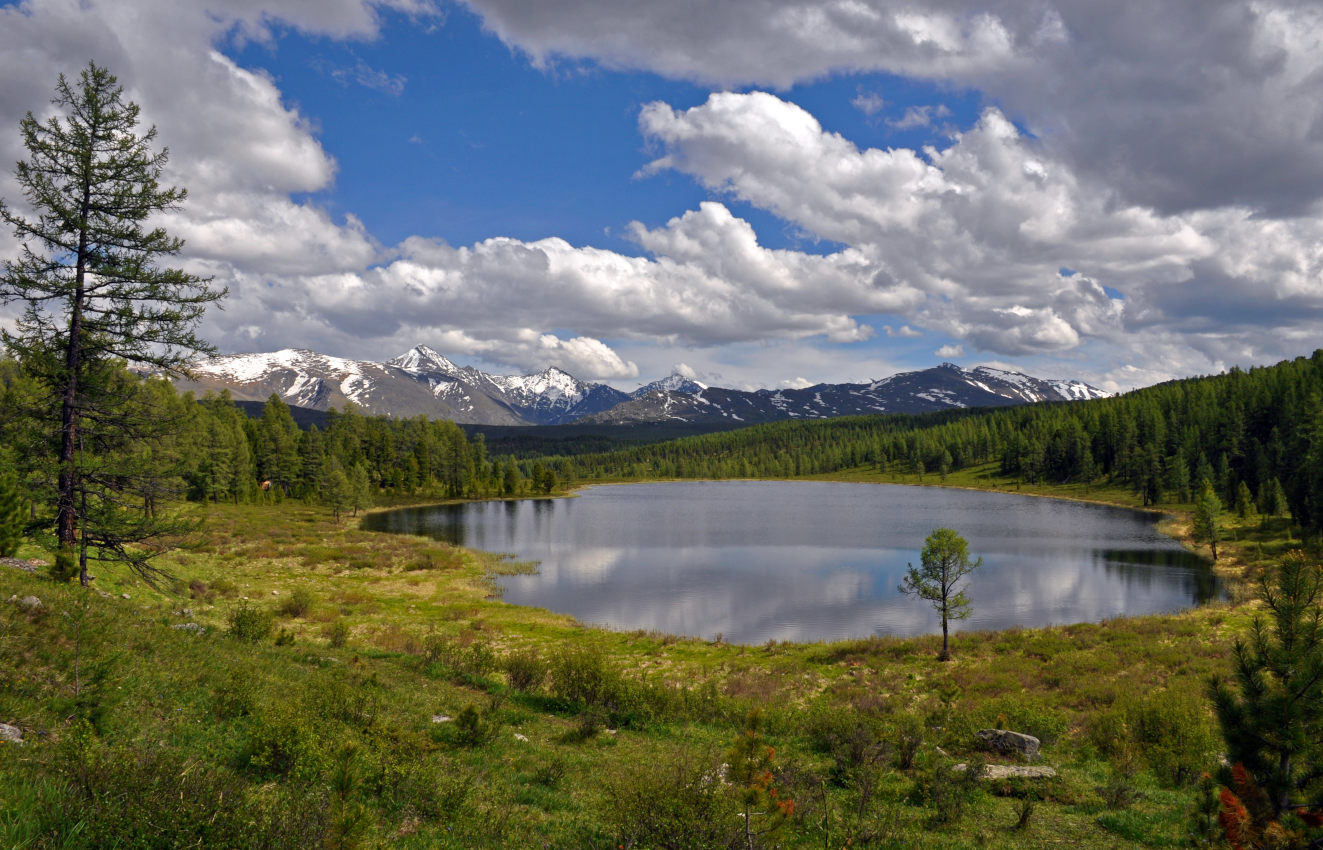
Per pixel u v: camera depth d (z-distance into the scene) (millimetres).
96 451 26109
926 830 13406
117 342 24688
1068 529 102750
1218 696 10117
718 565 73062
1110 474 173000
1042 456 193125
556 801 13164
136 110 24859
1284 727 9258
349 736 13570
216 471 100438
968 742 20672
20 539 24203
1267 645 9695
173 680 15062
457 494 172500
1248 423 148000
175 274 24953
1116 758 19156
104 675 11836
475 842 10289
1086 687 29078
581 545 88062
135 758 8508
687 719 23359
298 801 8438
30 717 10469
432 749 15094
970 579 65312
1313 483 83750
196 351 26188
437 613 47094
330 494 111438
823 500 164875
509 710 21281
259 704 14992
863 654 37875
